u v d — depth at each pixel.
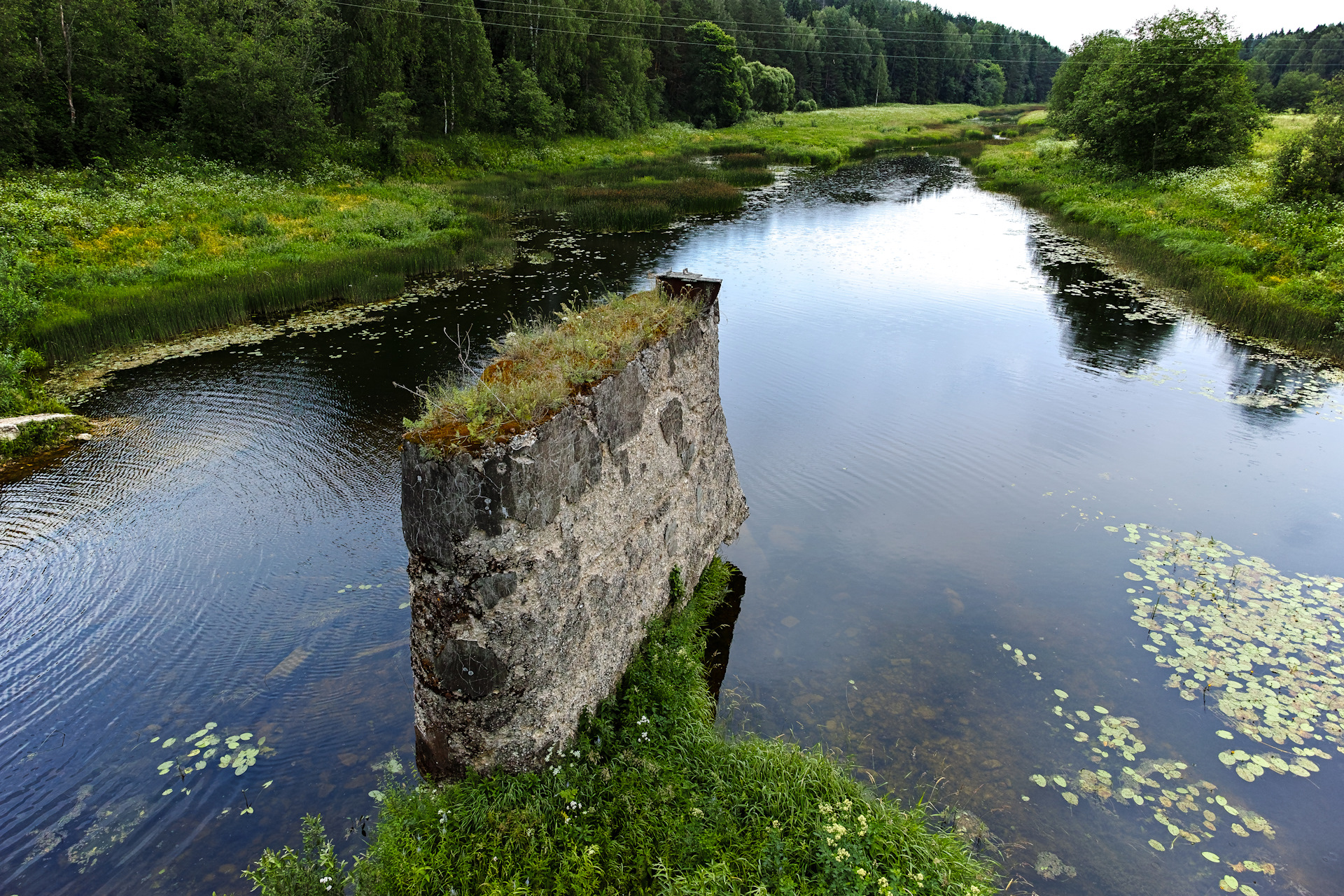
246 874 4.77
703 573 8.66
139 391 14.12
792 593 8.58
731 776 5.54
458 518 4.57
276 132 34.84
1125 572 8.85
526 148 50.59
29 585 8.49
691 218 32.59
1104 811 5.77
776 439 12.38
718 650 7.65
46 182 25.03
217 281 19.78
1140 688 7.07
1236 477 11.00
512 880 4.51
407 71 47.09
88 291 18.47
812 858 4.83
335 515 9.93
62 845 5.47
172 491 10.55
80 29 30.22
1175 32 33.66
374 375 14.92
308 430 12.44
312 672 7.23
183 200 25.77
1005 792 5.94
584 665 5.77
